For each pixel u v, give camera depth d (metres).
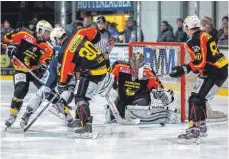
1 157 9.23
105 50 13.71
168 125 12.31
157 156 9.31
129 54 13.06
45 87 11.19
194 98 10.34
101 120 13.02
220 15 20.59
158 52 12.86
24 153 9.53
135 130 11.73
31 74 11.36
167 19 23.31
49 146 10.10
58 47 11.63
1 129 11.84
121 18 24.02
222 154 9.50
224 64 10.28
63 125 12.35
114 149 9.86
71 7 24.73
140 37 20.45
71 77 10.54
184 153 9.55
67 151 9.68
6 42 11.44
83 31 10.54
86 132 10.80
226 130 11.81
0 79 23.28
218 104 15.98
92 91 10.68
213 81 10.30
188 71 10.24
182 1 22.52
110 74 11.66
